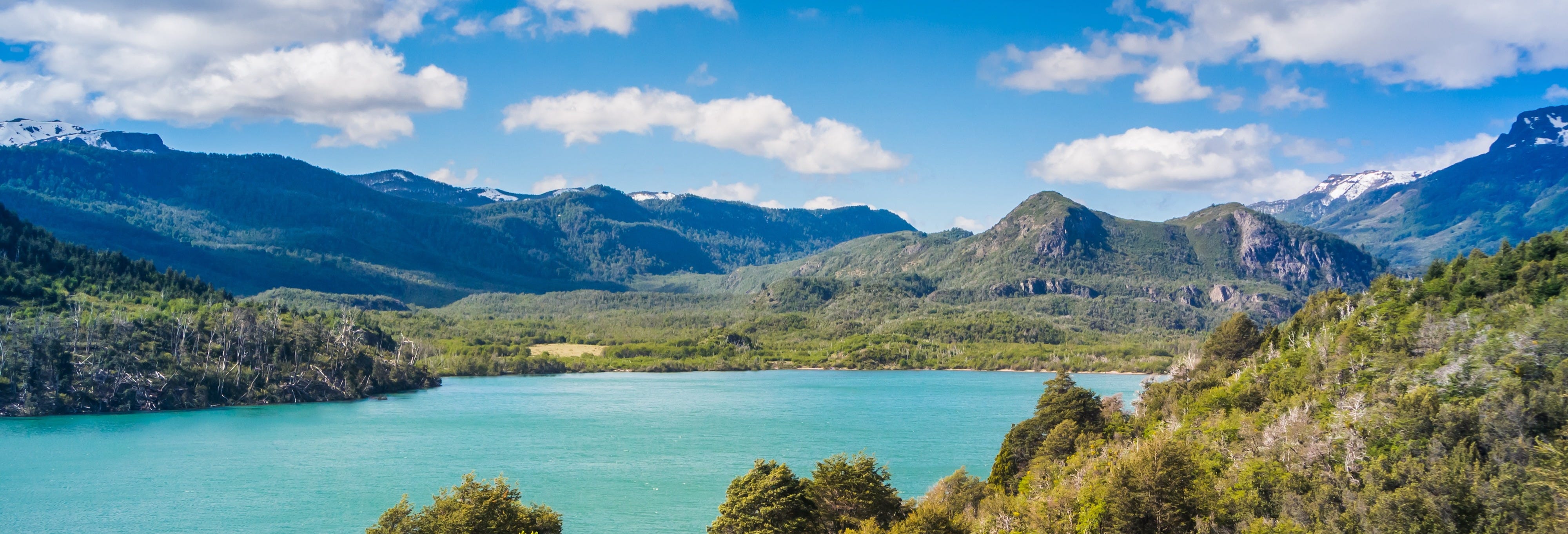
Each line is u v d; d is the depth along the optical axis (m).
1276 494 115.94
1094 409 181.88
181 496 183.12
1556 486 101.75
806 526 123.00
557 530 116.69
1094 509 116.75
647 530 158.50
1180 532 112.12
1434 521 103.12
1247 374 183.88
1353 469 118.56
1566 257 161.88
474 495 113.38
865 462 128.25
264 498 182.00
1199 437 148.62
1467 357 142.50
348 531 160.12
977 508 143.88
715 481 198.25
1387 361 153.38
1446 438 118.38
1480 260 183.88
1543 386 124.00
